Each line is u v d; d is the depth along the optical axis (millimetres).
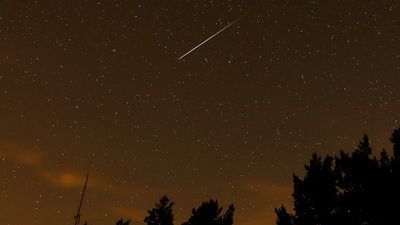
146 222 14289
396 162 10391
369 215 10570
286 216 12367
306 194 12164
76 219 13430
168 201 14453
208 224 13961
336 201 11617
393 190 10211
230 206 14367
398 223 10094
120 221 14172
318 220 11914
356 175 10633
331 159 12305
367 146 10875
